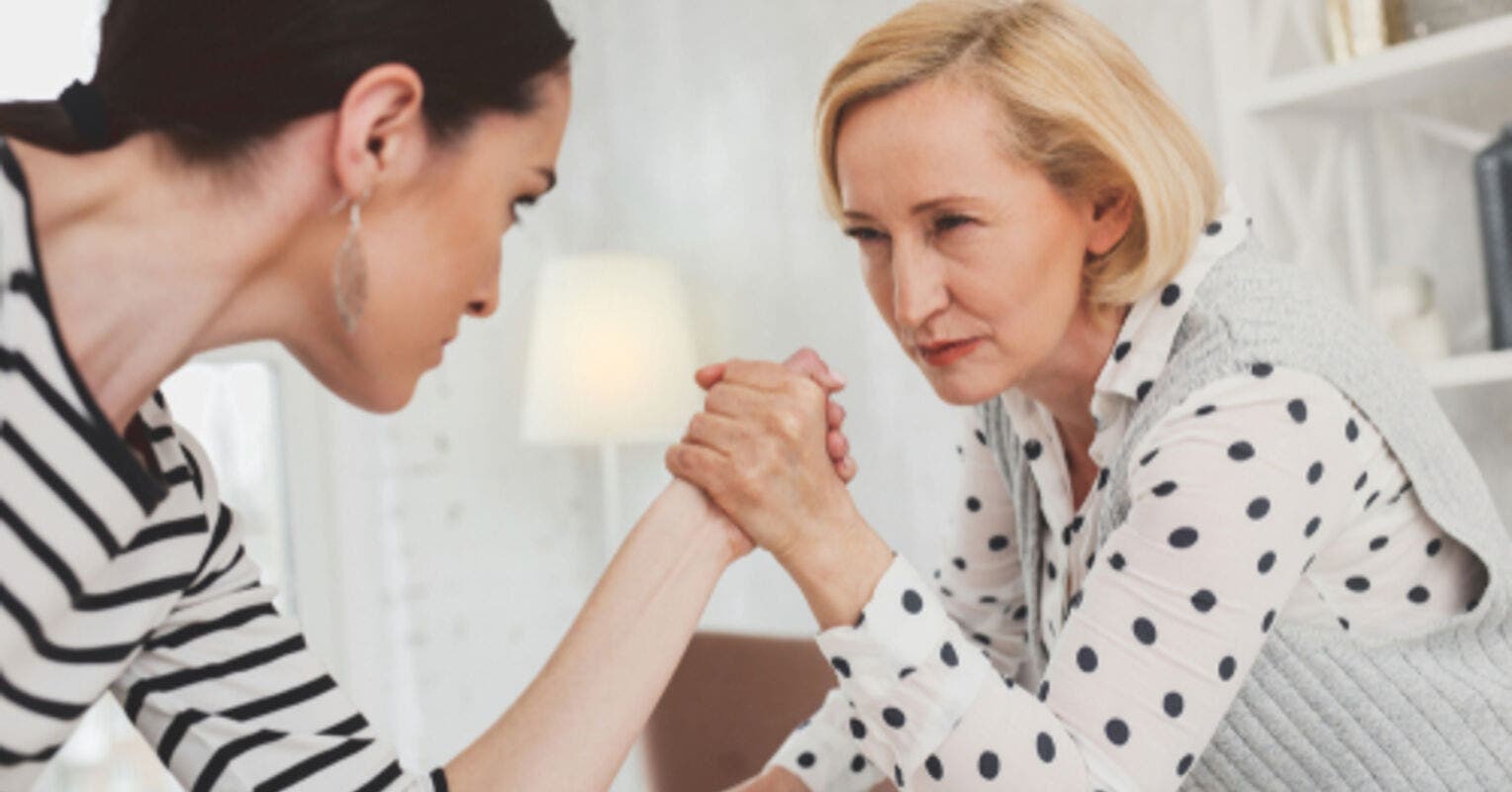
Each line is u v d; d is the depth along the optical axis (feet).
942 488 8.96
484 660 11.47
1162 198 3.17
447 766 2.87
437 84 2.37
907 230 3.18
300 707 2.89
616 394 10.33
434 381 11.39
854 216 3.27
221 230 2.32
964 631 4.58
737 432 3.04
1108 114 3.13
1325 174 6.39
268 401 10.89
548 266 10.80
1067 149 3.12
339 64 2.28
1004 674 4.55
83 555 2.26
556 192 12.17
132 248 2.29
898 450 9.29
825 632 3.05
